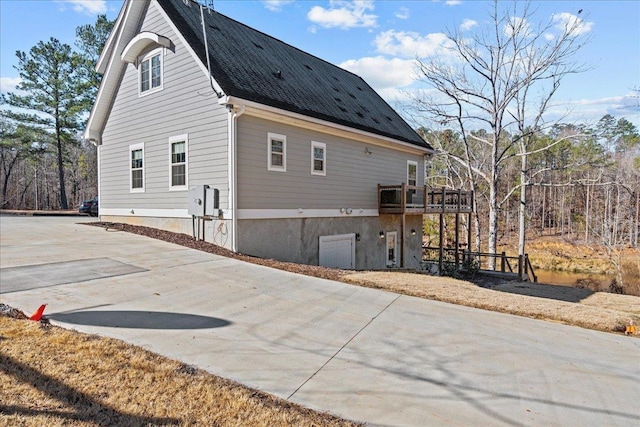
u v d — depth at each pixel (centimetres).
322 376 375
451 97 1870
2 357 355
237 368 379
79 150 4178
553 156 3591
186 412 298
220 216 1012
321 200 1266
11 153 4091
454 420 310
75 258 802
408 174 1756
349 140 1390
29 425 268
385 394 347
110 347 393
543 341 502
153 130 1210
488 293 768
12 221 1602
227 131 984
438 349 458
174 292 612
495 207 1850
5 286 585
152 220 1230
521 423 310
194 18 1212
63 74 2961
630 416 328
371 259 1520
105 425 275
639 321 607
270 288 684
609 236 2594
